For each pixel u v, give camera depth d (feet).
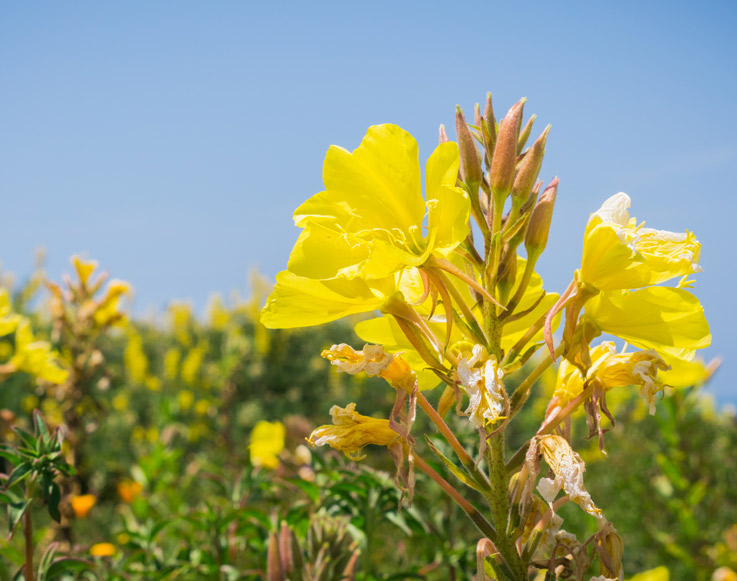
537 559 1.04
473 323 1.04
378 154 1.04
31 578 1.36
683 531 2.71
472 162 1.08
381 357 1.01
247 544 1.79
